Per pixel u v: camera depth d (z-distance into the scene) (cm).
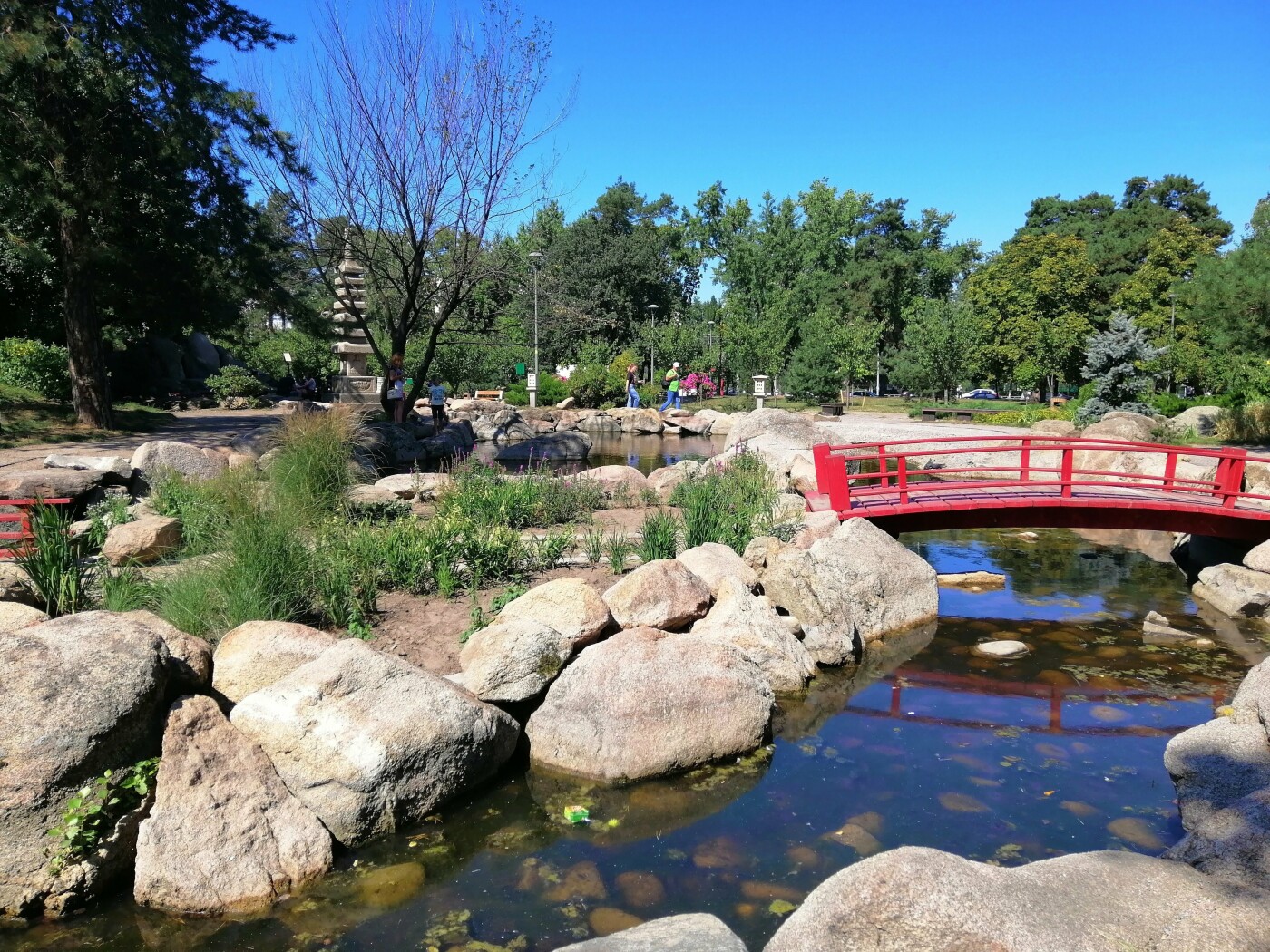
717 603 751
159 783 452
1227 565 1010
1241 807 434
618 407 3806
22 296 2444
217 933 410
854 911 335
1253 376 2391
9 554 775
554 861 466
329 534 827
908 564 930
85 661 457
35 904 418
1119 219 5603
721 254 6538
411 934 408
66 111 1634
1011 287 4862
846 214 6153
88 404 1783
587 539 949
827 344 3947
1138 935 328
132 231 1856
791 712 678
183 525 892
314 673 509
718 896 435
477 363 4031
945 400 4309
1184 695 719
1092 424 2038
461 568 842
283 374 3744
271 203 1861
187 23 1786
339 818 477
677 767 565
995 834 494
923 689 732
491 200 1883
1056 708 691
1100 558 1231
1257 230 2264
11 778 420
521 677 592
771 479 1312
